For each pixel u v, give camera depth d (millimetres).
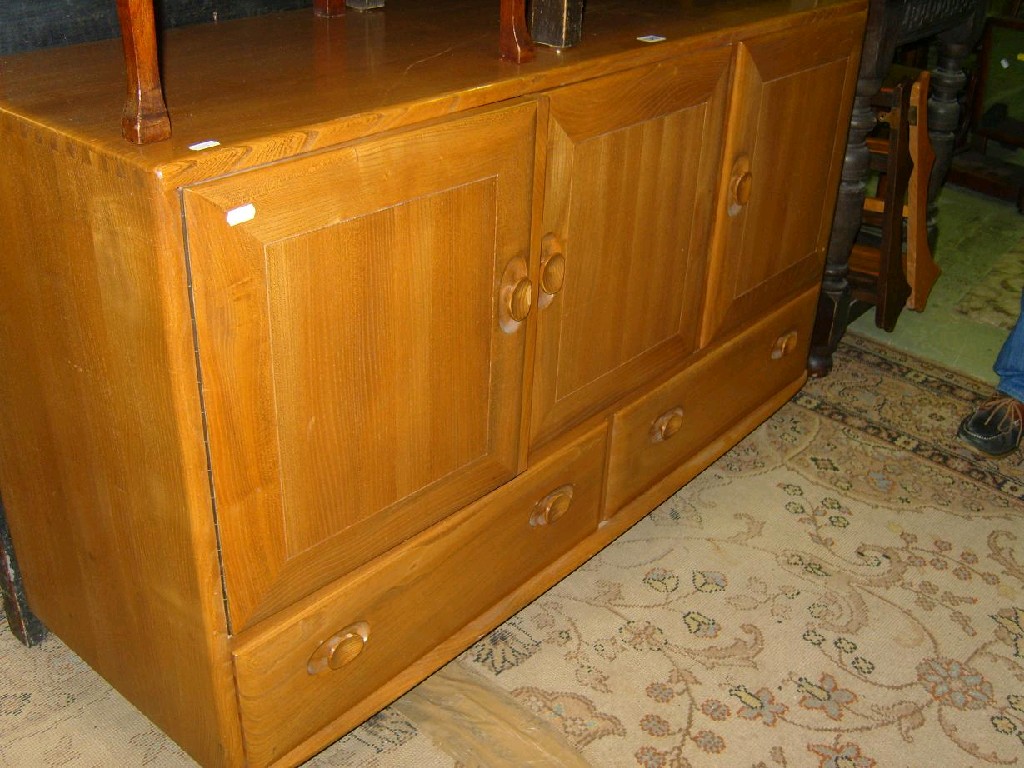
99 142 848
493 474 1300
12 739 1340
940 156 2482
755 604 1634
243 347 924
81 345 989
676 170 1384
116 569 1144
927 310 2594
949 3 2184
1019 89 3498
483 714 1411
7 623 1539
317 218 931
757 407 1921
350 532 1130
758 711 1438
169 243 833
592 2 1485
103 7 1234
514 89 1082
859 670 1516
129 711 1395
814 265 1879
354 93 1010
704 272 1556
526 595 1466
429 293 1082
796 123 1602
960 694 1480
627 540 1769
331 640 1160
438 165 1019
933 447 2059
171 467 958
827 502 1885
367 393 1069
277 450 1004
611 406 1497
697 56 1317
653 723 1411
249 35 1267
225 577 1017
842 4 1563
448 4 1479
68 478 1139
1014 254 2918
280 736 1159
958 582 1701
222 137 868
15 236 996
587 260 1297
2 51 1150
